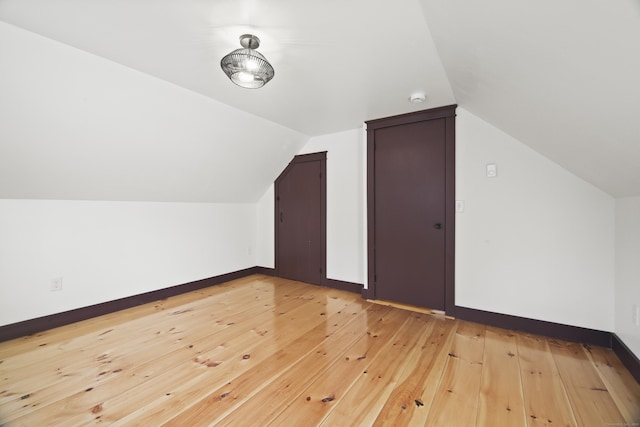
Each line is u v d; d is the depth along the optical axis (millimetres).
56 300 2520
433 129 2867
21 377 1734
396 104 2740
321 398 1556
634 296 1841
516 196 2463
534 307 2400
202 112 2680
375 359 1966
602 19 768
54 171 2309
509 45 1230
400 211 3072
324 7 1394
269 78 1820
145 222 3162
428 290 2912
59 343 2188
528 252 2422
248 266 4449
